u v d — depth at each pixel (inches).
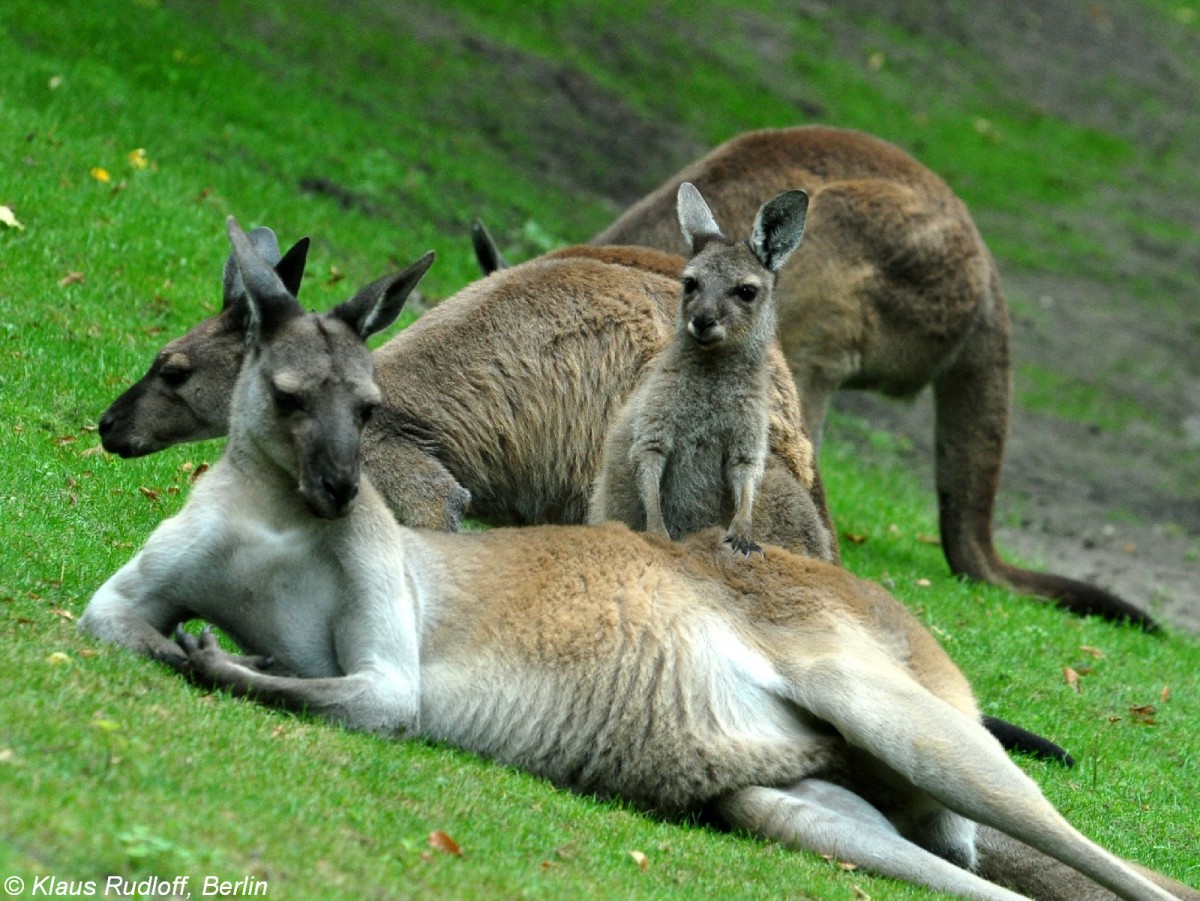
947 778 573.0
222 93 1672.0
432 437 784.9
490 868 474.0
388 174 1657.2
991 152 2503.7
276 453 573.6
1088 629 1117.1
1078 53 3034.0
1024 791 568.4
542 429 799.1
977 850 615.2
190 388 764.6
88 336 1002.7
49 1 1717.5
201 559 577.0
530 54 2170.3
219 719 512.4
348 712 552.7
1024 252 2267.5
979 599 1107.9
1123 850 693.9
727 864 536.4
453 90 2007.9
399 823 485.1
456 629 592.7
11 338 963.3
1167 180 2669.8
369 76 1947.6
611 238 1049.5
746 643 607.8
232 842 431.5
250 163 1531.7
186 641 573.6
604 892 481.4
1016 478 1700.3
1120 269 2311.8
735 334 702.5
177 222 1235.2
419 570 602.9
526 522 819.4
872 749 582.6
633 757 590.6
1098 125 2780.5
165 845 407.5
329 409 565.9
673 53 2345.0
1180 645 1173.1
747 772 589.0
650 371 762.8
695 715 591.5
